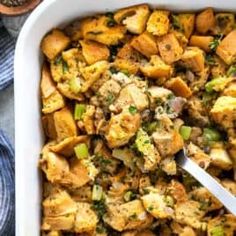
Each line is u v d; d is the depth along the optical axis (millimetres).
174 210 576
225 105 567
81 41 585
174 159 577
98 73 579
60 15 576
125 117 564
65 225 579
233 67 581
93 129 580
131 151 577
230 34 578
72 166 584
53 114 584
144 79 584
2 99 670
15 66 564
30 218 571
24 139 564
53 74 586
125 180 583
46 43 581
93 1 569
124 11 575
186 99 581
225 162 573
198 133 582
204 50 585
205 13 575
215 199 576
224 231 573
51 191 584
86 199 586
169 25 578
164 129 572
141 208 577
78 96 583
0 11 666
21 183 562
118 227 578
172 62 580
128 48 583
